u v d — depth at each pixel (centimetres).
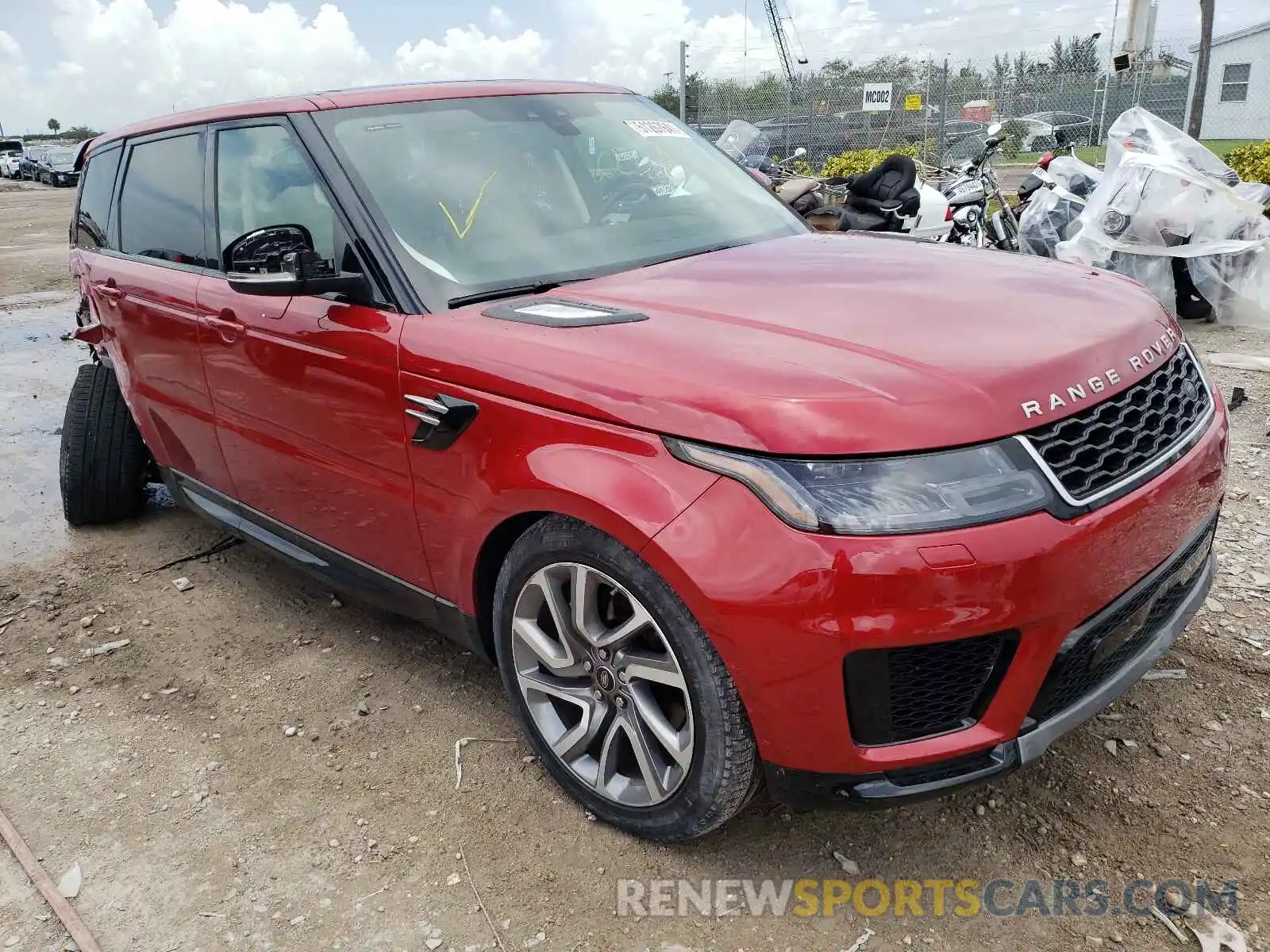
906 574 180
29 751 296
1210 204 652
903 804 197
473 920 222
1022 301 238
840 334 216
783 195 827
